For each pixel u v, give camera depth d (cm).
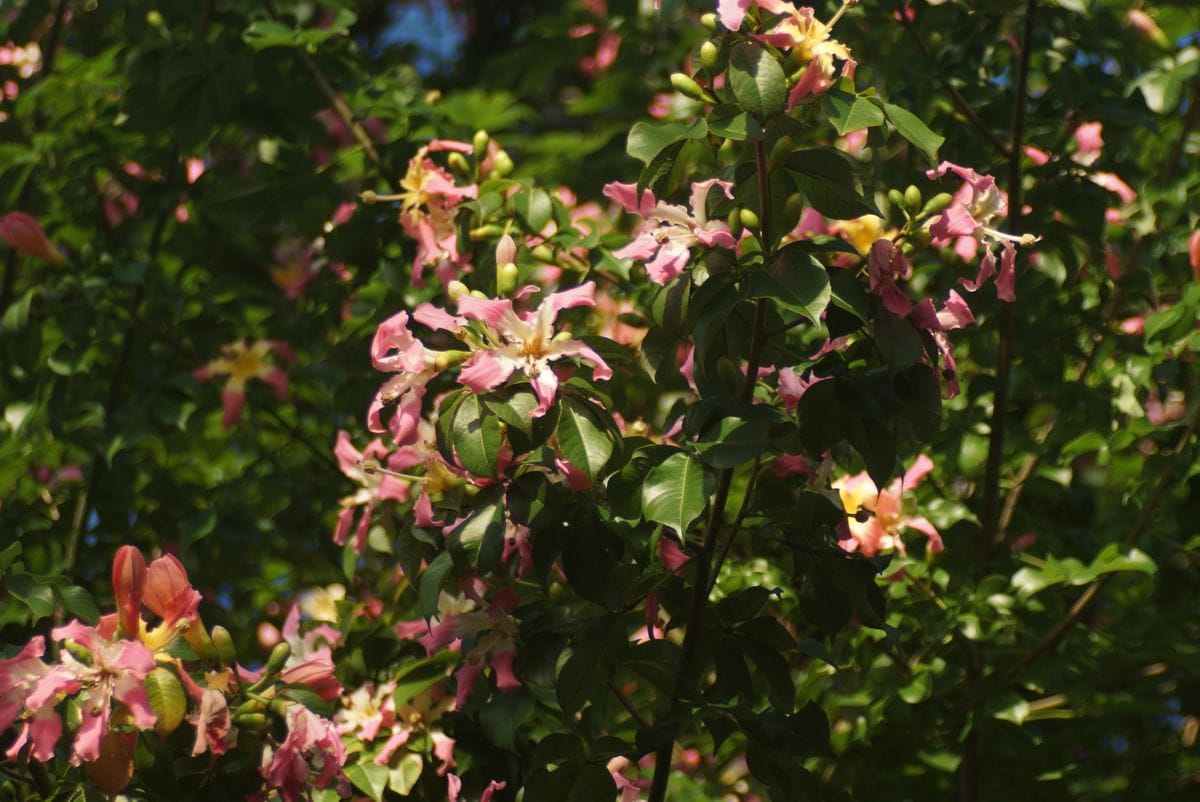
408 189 333
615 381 337
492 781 315
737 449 275
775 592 296
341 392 361
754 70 273
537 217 328
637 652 291
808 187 279
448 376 328
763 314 282
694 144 282
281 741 288
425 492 297
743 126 272
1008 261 283
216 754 285
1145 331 336
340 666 336
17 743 281
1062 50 348
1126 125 342
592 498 285
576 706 289
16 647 292
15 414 361
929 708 334
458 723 323
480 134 338
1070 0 339
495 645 302
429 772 322
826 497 291
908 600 334
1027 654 330
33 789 309
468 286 329
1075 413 350
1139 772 345
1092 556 344
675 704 289
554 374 279
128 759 283
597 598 282
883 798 339
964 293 337
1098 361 360
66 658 280
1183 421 338
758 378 302
